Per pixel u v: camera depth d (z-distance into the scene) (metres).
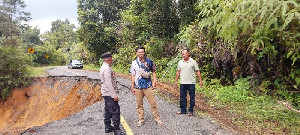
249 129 4.78
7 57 16.89
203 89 9.04
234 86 8.21
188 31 11.66
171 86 10.40
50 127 5.52
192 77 5.60
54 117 14.53
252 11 4.59
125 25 23.73
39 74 20.16
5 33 57.44
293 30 4.79
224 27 5.00
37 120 15.09
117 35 26.52
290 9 4.48
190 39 11.13
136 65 5.02
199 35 10.86
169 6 17.47
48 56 49.97
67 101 15.23
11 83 17.34
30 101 16.97
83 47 35.00
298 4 4.37
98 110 6.87
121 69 20.22
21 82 17.61
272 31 5.06
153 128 4.97
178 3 16.28
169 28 17.80
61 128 5.41
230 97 7.30
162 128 4.94
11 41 46.62
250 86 7.64
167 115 5.83
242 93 7.40
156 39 17.39
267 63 7.36
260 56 6.81
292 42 4.99
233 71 8.58
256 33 4.81
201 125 5.00
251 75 8.23
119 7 31.44
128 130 4.93
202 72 10.66
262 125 4.96
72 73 20.20
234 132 4.57
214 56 9.52
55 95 16.38
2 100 17.33
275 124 4.98
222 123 5.14
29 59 18.16
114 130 4.67
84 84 15.29
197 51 10.86
